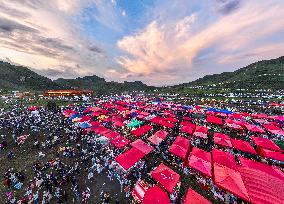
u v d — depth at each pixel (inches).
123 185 856.3
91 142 1295.5
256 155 1083.9
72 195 789.2
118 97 4517.7
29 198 737.0
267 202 595.8
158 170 795.4
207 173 785.6
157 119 1717.5
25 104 2962.6
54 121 1859.0
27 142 1353.3
